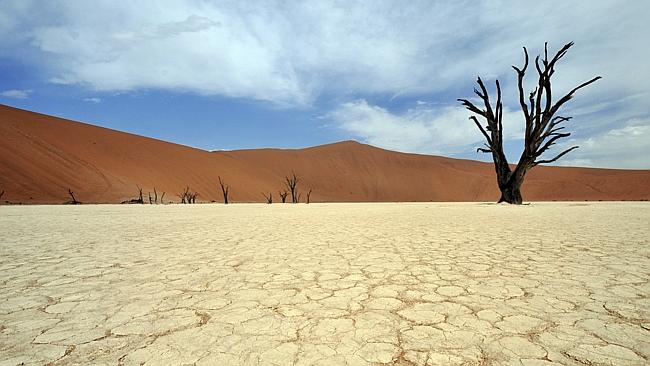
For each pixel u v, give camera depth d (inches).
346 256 206.7
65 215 625.0
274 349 89.0
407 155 3526.1
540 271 163.9
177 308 120.6
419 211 669.9
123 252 227.5
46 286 148.3
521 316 108.7
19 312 117.4
